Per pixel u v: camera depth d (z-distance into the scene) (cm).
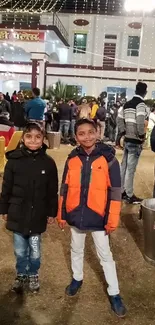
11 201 267
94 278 310
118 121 507
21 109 1020
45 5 2219
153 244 335
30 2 2016
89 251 364
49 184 269
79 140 248
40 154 265
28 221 263
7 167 266
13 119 1021
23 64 2125
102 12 2219
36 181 262
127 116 483
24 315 256
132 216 471
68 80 2108
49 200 273
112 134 1233
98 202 250
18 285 282
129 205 512
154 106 1195
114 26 2233
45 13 2175
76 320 253
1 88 2170
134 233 419
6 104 1056
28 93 1502
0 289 287
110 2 2239
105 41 2255
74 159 256
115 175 249
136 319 258
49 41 1922
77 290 286
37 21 2212
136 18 2192
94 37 2262
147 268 336
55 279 306
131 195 523
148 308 272
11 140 623
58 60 2289
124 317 259
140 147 500
